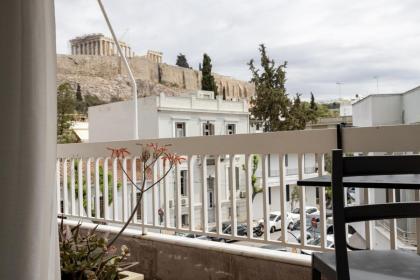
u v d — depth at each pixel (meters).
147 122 7.58
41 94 1.51
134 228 3.69
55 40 1.59
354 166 1.30
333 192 1.31
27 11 1.49
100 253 2.17
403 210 1.39
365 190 2.28
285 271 2.52
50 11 1.57
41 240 1.50
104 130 9.76
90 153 3.78
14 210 1.47
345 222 1.31
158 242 3.16
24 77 1.48
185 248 2.99
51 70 1.58
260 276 2.63
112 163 3.61
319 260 1.58
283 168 2.60
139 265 3.26
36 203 1.49
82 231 3.71
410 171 1.27
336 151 1.30
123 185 3.51
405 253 1.67
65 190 4.07
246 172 2.77
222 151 2.88
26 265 1.46
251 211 2.79
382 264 1.53
